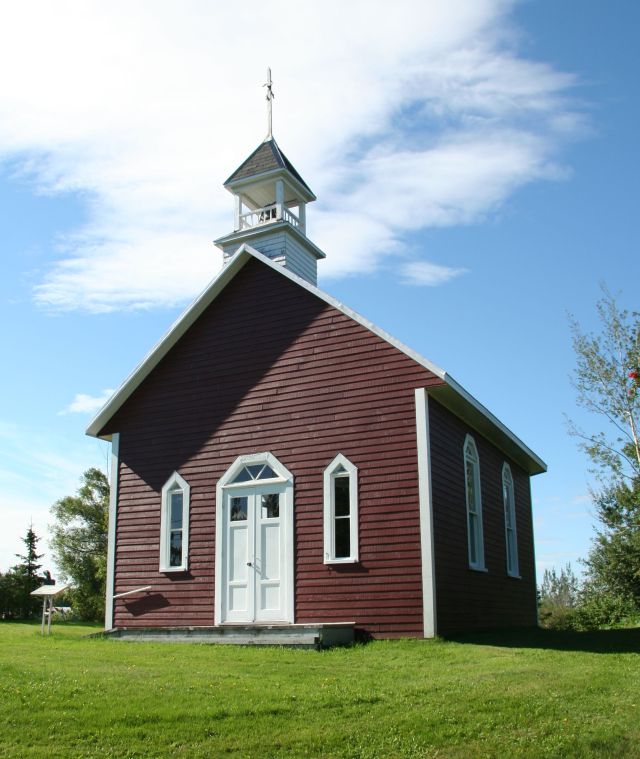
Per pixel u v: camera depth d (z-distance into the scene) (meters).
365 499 17.42
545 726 8.84
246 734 8.69
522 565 25.08
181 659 13.83
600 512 29.95
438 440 18.05
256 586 18.38
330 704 9.84
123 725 8.91
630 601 29.31
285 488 18.48
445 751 8.19
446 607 17.09
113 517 20.81
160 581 19.73
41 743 8.37
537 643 15.99
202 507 19.64
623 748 8.19
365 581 17.03
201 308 20.67
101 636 18.86
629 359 28.78
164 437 20.62
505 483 24.23
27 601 44.78
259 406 19.39
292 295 19.66
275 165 22.77
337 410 18.27
